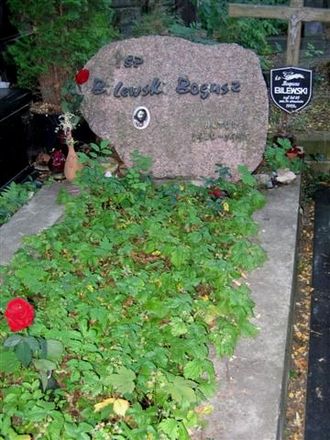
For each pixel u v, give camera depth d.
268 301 2.03
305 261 2.76
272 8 3.10
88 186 2.67
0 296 1.90
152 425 1.44
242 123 2.92
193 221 2.43
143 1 4.58
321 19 3.08
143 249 2.25
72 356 1.67
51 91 3.54
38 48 3.36
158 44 2.92
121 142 3.01
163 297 1.93
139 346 1.70
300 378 2.08
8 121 3.13
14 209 2.77
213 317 1.87
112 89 2.96
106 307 1.86
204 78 2.91
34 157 3.48
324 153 3.51
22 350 1.52
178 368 1.65
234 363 1.72
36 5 3.22
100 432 1.39
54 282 1.97
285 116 3.51
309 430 1.87
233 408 1.55
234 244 2.28
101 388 1.52
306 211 3.20
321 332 2.31
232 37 4.84
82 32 3.36
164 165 3.00
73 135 3.30
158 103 2.93
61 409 1.50
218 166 2.89
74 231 2.34
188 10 5.00
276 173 3.01
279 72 3.11
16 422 1.45
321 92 4.19
